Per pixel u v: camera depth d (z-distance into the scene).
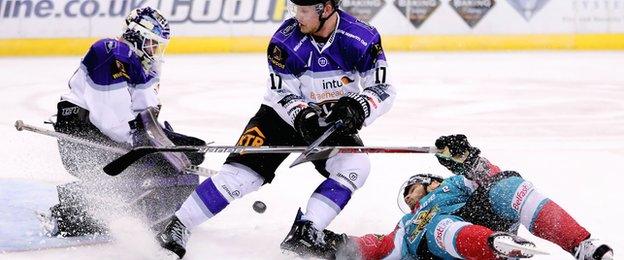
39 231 7.93
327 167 7.38
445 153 6.63
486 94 19.53
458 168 6.67
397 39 28.55
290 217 8.73
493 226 6.61
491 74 23.03
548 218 6.29
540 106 17.81
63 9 27.56
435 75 22.84
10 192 9.42
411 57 26.95
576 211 9.10
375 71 7.19
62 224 7.79
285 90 7.33
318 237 6.69
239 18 28.30
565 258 7.18
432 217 6.59
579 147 13.37
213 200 7.09
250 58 26.81
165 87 20.73
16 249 7.36
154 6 27.94
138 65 7.82
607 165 11.85
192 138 8.48
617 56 27.02
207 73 23.34
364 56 7.15
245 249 7.52
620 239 7.87
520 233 7.94
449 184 6.86
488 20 28.62
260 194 9.70
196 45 28.19
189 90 20.22
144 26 7.79
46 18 27.58
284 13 28.31
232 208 9.02
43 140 13.08
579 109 17.41
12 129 14.58
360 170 7.26
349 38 7.14
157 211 8.00
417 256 6.70
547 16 28.64
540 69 24.02
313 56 7.20
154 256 7.21
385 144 13.72
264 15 28.28
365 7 28.42
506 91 20.00
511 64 25.14
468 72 23.41
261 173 7.32
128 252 7.31
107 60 7.68
